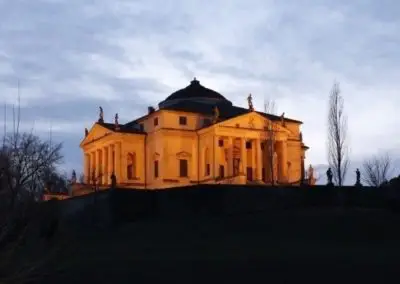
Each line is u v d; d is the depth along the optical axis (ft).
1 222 87.04
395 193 250.78
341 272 149.69
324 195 252.01
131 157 518.78
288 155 517.14
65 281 129.90
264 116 502.79
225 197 234.79
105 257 172.96
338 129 429.79
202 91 556.92
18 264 84.53
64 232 149.07
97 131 551.59
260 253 175.01
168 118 498.69
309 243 190.49
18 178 101.96
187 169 499.51
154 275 151.43
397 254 171.63
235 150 491.31
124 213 233.76
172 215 234.79
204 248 185.06
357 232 205.36
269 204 241.76
